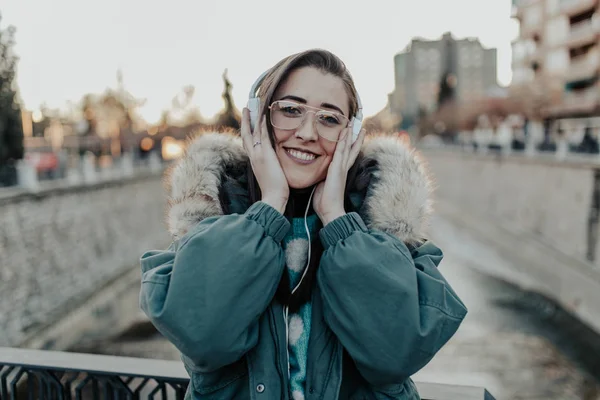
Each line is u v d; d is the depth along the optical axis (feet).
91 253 53.78
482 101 162.09
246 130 3.75
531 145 79.61
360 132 3.78
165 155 125.18
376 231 3.53
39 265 41.29
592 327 41.96
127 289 56.18
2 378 6.52
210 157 3.87
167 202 4.01
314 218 3.97
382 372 3.24
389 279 3.24
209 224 3.49
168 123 152.35
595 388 30.96
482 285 56.65
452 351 37.60
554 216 60.85
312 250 3.81
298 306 3.65
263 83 3.83
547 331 41.75
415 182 3.74
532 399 29.84
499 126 143.02
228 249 3.26
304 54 3.64
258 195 3.84
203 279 3.20
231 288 3.18
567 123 117.91
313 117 3.54
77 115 137.08
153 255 3.80
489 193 89.66
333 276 3.35
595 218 49.85
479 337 40.34
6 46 50.19
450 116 201.57
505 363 34.81
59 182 51.80
